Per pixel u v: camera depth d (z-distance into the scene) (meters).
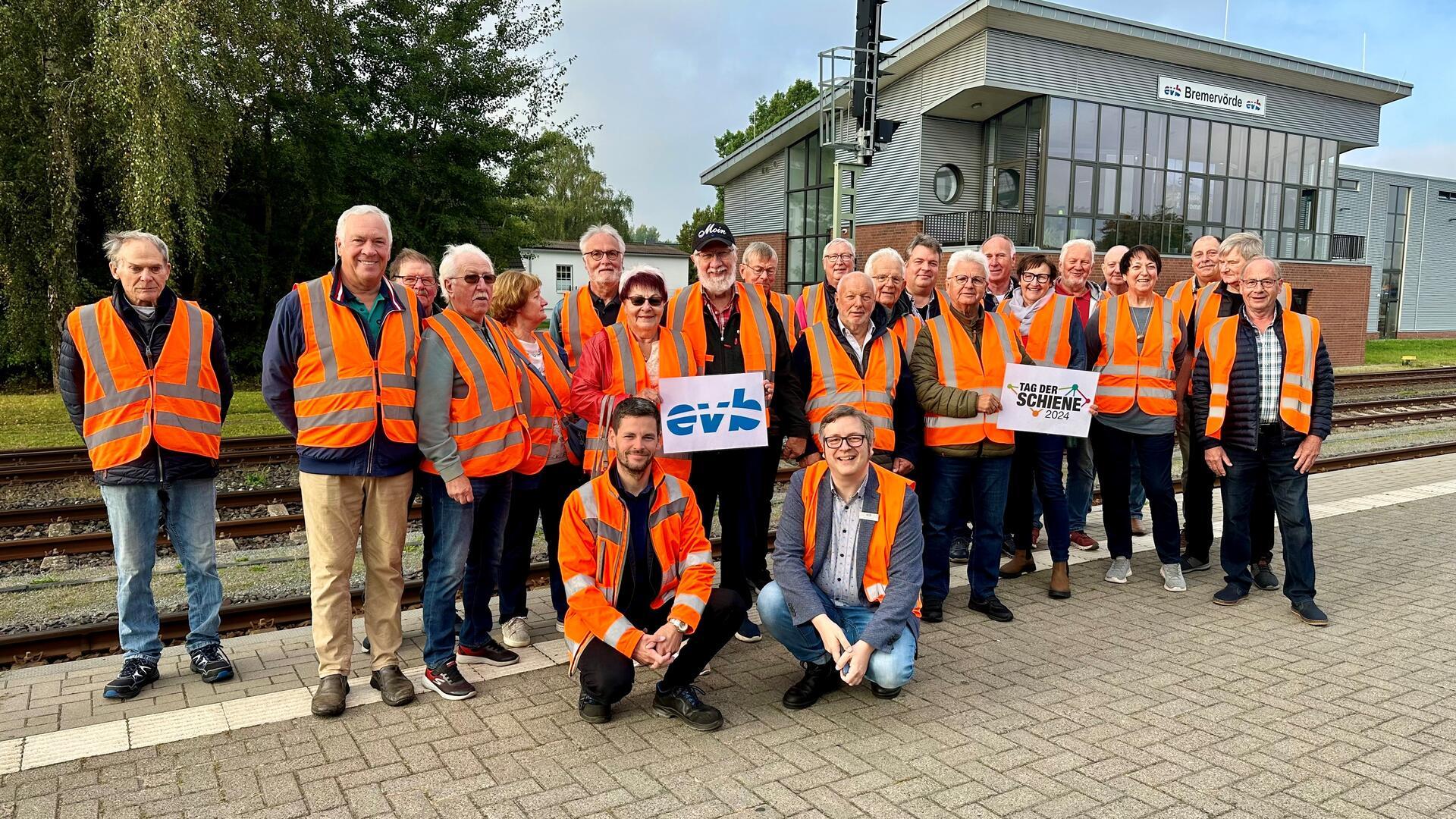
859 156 11.93
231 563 6.31
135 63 14.15
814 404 5.09
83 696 4.07
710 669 4.56
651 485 4.00
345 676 4.03
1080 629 5.09
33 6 14.45
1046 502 5.65
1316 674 4.40
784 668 4.57
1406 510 8.00
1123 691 4.20
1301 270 27.23
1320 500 8.39
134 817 3.07
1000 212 23.47
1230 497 5.50
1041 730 3.79
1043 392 5.19
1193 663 4.55
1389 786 3.32
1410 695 4.15
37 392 16.89
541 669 4.50
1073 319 5.62
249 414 13.82
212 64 15.24
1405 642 4.84
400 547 4.16
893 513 4.11
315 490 3.92
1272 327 5.30
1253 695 4.15
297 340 3.90
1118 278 6.34
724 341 4.92
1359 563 6.36
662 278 4.64
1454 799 3.23
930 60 23.95
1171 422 5.75
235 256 19.30
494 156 21.25
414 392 4.09
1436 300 46.56
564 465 5.00
